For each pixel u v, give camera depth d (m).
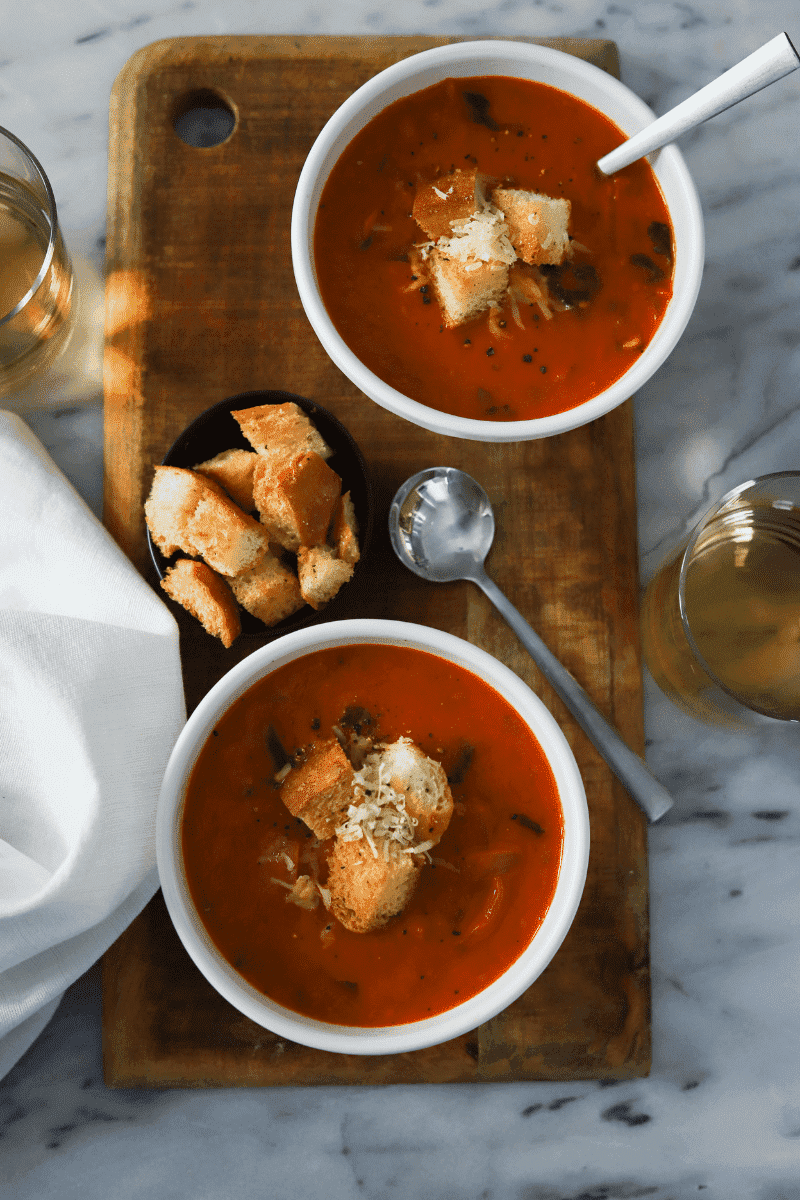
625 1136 0.63
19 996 0.59
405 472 0.62
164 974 0.60
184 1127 0.62
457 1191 0.62
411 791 0.55
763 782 0.65
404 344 0.57
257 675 0.56
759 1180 0.63
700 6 0.67
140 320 0.63
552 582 0.62
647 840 0.62
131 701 0.59
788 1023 0.64
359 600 0.62
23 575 0.60
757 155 0.67
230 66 0.63
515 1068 0.61
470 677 0.56
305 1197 0.62
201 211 0.63
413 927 0.56
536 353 0.57
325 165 0.57
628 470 0.63
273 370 0.63
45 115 0.66
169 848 0.54
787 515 0.62
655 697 0.65
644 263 0.58
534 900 0.56
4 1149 0.62
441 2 0.66
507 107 0.58
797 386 0.66
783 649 0.63
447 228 0.56
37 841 0.60
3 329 0.62
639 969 0.61
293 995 0.56
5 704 0.59
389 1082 0.61
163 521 0.59
